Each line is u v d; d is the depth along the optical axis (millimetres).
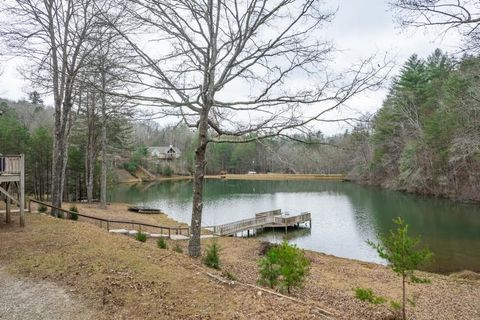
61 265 7449
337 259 14633
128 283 6535
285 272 7441
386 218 27031
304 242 21078
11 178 11023
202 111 9805
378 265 13914
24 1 13398
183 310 5602
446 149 34719
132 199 40719
